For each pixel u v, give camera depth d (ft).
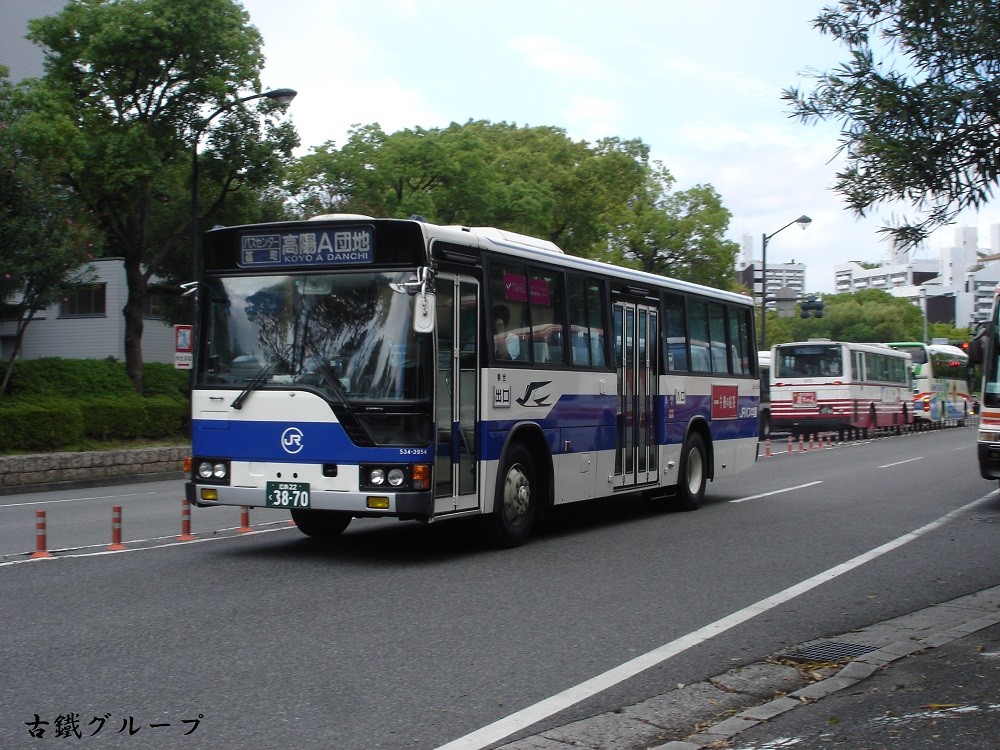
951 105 25.03
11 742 16.71
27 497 61.93
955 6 25.40
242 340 33.83
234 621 25.13
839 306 284.00
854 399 120.57
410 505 31.32
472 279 34.53
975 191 26.22
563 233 134.92
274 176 90.99
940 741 17.40
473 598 28.32
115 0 83.92
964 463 85.05
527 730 17.75
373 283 32.48
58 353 131.64
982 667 22.21
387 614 26.18
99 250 84.69
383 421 31.68
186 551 36.04
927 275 515.91
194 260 84.94
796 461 89.04
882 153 25.94
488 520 36.27
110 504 55.52
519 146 141.69
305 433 32.42
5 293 75.46
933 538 41.68
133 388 93.91
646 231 151.94
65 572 31.55
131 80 83.56
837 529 44.24
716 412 54.24
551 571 32.76
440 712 18.57
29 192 74.64
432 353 32.04
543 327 38.81
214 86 82.23
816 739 17.56
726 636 24.82
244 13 86.17
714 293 54.65
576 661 22.22
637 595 29.30
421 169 104.68
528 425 37.32
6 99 78.95
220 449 33.71
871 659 22.67
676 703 19.62
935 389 160.76
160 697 19.11
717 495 59.52
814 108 26.91
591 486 41.88
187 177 94.32
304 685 20.01
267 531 41.65
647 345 47.26
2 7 124.88
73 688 19.58
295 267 33.42
